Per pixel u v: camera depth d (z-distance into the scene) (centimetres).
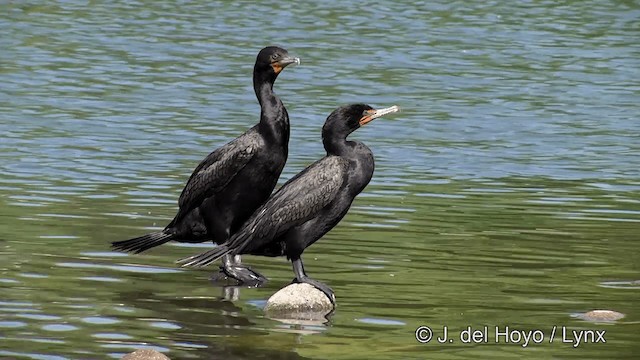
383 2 3525
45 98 2172
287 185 1123
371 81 2453
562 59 2800
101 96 2214
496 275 1175
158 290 1113
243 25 3108
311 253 1251
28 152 1736
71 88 2277
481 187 1611
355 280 1153
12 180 1549
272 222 1107
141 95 2241
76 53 2655
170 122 2009
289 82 2408
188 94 2266
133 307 1051
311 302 1057
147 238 1207
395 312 1051
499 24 3241
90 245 1248
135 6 3359
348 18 3253
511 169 1742
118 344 943
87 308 1038
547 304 1076
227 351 940
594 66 2727
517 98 2345
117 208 1420
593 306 1070
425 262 1220
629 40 3072
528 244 1304
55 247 1232
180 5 3397
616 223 1416
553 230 1372
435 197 1539
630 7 3550
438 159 1797
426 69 2620
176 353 930
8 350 913
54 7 3284
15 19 3070
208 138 1895
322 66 2598
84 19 3122
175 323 1010
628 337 980
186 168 1677
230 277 1169
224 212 1192
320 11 3350
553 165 1777
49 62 2536
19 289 1082
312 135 1930
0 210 1380
